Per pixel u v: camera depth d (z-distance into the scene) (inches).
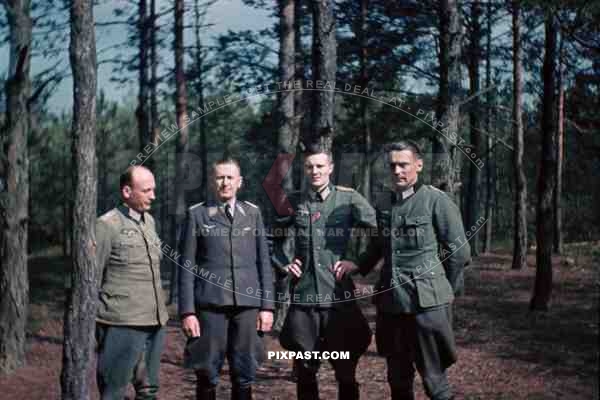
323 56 308.3
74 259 173.0
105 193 494.9
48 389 258.1
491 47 756.6
